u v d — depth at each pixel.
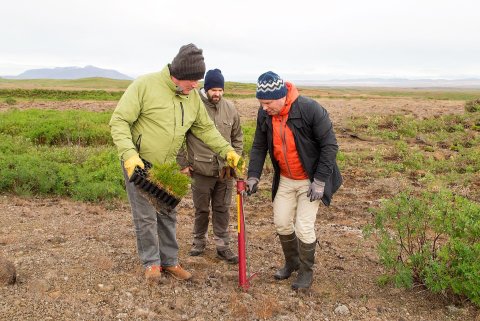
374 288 4.48
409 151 12.61
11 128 15.65
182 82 3.91
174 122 4.03
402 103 26.89
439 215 4.34
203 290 4.21
